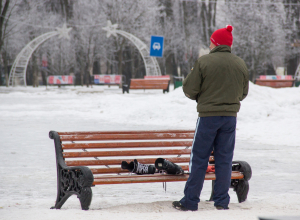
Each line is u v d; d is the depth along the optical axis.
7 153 31.33
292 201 16.38
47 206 16.12
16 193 18.95
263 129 46.44
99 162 16.34
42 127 48.91
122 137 16.86
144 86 131.12
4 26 186.25
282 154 31.75
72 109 74.69
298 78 184.12
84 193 13.91
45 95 124.56
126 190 20.27
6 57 196.50
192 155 14.80
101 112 67.19
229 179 14.94
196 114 56.66
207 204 16.09
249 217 12.58
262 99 69.62
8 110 72.69
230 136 14.73
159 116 57.16
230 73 14.34
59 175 15.67
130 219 12.11
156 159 15.69
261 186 20.75
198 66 14.36
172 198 18.09
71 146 16.14
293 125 47.22
